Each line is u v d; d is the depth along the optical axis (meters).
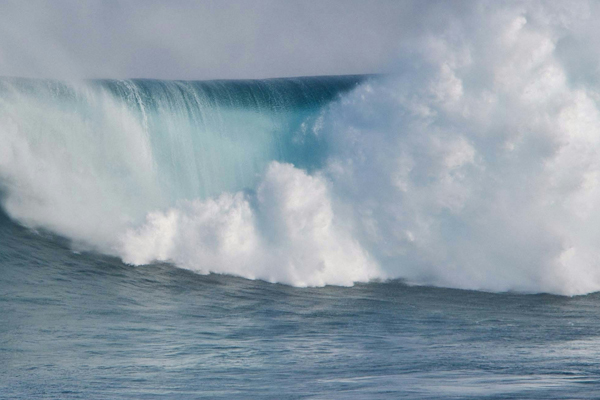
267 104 87.00
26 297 62.88
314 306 66.44
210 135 85.56
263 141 86.38
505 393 38.38
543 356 48.84
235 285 72.31
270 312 63.78
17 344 49.69
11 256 72.50
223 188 85.19
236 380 42.25
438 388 39.78
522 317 63.53
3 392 39.12
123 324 57.28
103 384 40.94
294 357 48.47
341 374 43.78
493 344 53.12
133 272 72.94
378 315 63.59
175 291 69.00
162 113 84.31
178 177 84.06
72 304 61.94
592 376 42.81
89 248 76.19
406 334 56.72
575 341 54.25
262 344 52.47
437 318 62.78
